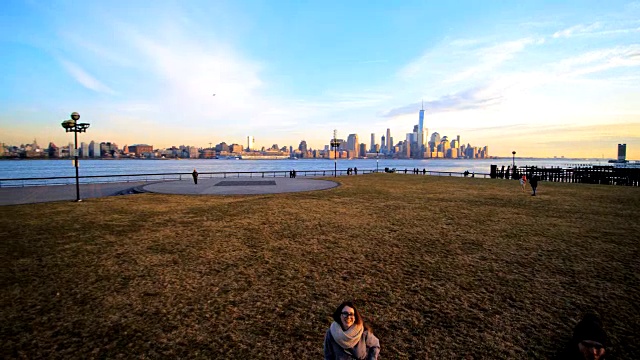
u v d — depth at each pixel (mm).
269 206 17703
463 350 4441
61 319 5270
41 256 8641
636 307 5727
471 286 6676
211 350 4414
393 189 27703
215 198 21188
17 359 4184
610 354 4348
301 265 7973
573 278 7137
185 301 5957
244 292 6363
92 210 16250
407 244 9938
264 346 4516
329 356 3246
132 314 5449
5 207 17172
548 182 37750
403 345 4551
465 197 22141
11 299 6012
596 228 12273
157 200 20109
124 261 8242
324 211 16094
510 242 10195
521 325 5113
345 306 3281
